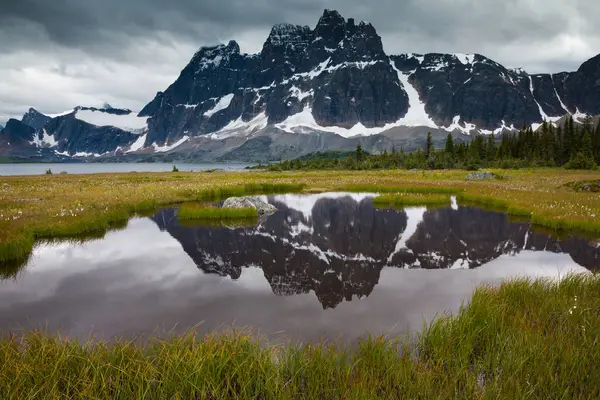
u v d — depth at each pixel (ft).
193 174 278.46
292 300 34.12
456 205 103.19
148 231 67.46
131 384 17.34
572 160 304.30
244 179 196.24
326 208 98.53
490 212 90.79
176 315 30.50
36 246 55.57
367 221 79.15
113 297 34.88
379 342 20.95
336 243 59.41
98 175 261.03
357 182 169.68
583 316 24.20
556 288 30.63
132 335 26.63
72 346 20.13
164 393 16.79
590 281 32.07
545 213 77.20
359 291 36.63
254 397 16.79
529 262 48.26
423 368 19.22
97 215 73.15
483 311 25.08
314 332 26.91
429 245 58.23
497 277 41.45
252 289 37.37
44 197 95.55
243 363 18.48
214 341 20.88
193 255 51.47
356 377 18.60
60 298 34.60
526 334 21.83
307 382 18.24
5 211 70.13
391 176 227.61
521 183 159.02
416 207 100.27
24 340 22.38
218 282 39.70
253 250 54.60
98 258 49.37
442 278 41.39
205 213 81.41
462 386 17.97
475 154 385.29
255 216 84.02
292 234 65.98
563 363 18.69
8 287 37.76
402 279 40.93
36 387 16.78
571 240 60.95
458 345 21.38
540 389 17.13
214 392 16.71
